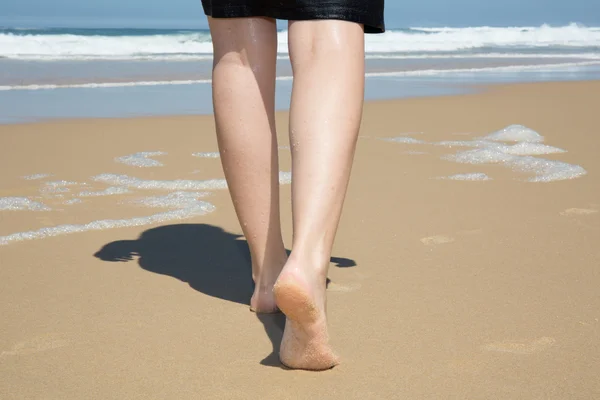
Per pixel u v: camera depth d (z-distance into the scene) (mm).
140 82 9641
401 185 3617
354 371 1655
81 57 13727
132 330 1899
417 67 13141
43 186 3625
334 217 1681
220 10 1881
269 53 1920
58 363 1710
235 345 1811
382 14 1814
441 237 2732
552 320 1941
